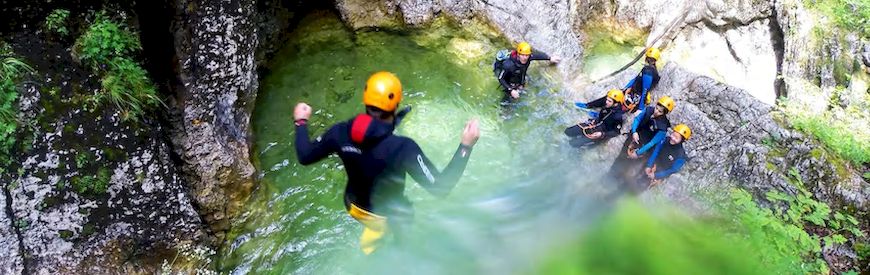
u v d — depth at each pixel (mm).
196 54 5477
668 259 1715
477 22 8703
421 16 8555
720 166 6543
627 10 9992
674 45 10016
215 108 5719
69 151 4414
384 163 3324
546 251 1848
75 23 4516
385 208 3889
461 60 8336
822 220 5496
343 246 5648
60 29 4379
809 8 8508
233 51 5793
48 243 4387
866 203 6117
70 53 4477
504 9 8625
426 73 8023
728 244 1810
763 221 4875
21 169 4215
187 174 5461
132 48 4805
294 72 7578
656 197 6309
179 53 5340
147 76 5062
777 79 8914
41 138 4270
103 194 4629
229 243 5609
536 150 7141
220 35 5625
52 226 4395
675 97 7324
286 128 6828
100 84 4621
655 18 9945
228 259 5473
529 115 7664
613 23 10062
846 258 5625
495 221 4656
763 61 9227
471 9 8656
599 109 7758
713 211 5805
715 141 6750
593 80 8977
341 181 6285
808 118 7105
